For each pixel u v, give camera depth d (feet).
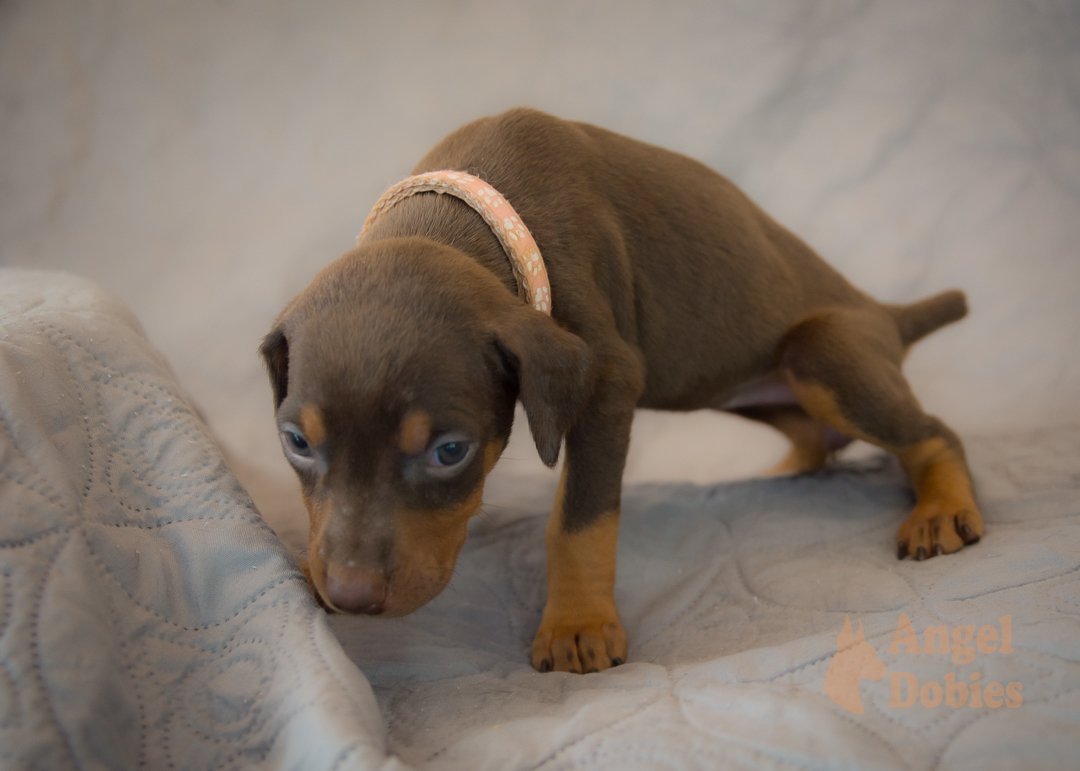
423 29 2.71
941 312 1.92
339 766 0.89
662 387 1.61
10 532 0.97
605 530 1.36
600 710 1.03
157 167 2.65
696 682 1.10
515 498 1.83
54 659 0.92
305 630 1.05
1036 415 2.06
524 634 1.38
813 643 1.12
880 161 2.78
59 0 2.60
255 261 2.62
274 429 2.21
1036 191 2.76
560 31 2.74
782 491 1.74
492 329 1.18
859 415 1.59
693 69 2.76
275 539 1.16
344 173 2.69
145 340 1.37
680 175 1.63
